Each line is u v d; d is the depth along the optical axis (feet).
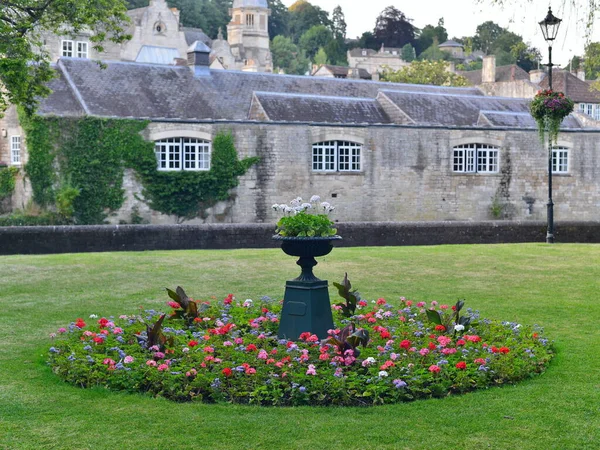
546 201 125.39
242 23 436.76
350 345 29.25
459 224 84.43
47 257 64.08
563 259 63.52
